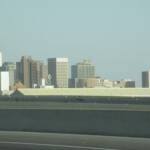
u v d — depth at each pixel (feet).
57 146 87.71
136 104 232.32
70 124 110.93
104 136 103.50
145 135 99.86
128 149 82.53
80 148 84.53
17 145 89.81
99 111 107.04
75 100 252.83
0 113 121.19
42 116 115.14
